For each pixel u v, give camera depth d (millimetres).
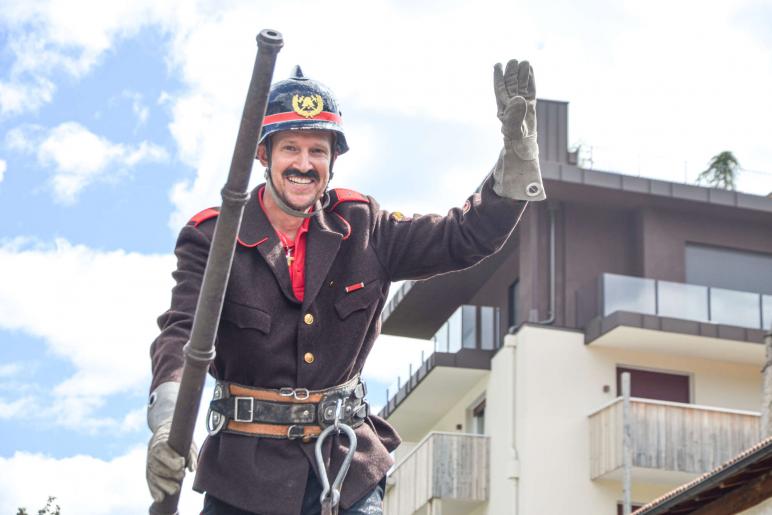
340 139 4355
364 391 4414
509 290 28578
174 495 3834
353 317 4371
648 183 27016
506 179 4266
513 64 4148
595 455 25281
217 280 3508
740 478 14547
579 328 26406
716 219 27531
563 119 28516
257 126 3252
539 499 25219
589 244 27219
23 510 20547
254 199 4434
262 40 3143
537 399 25797
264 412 4258
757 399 26281
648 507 16031
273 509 4160
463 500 26531
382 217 4543
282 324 4309
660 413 24578
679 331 25500
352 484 4258
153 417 3912
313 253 4352
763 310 26047
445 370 27625
